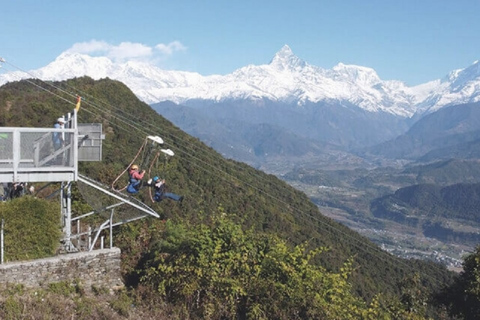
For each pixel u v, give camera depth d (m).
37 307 11.11
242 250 13.14
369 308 13.28
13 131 12.94
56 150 13.48
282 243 13.48
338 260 42.88
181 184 42.12
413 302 17.73
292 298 12.38
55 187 17.39
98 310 11.71
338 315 12.30
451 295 16.94
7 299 11.04
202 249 12.95
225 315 12.27
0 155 12.87
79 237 14.24
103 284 13.09
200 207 38.44
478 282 15.74
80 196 16.95
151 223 16.27
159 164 42.00
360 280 38.44
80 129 14.30
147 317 11.94
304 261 12.92
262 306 12.30
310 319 12.09
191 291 12.52
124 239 15.28
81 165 23.59
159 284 13.03
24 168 13.02
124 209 14.53
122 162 37.94
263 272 12.93
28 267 12.05
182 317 12.13
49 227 12.86
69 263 12.65
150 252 14.62
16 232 12.41
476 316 16.00
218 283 12.58
